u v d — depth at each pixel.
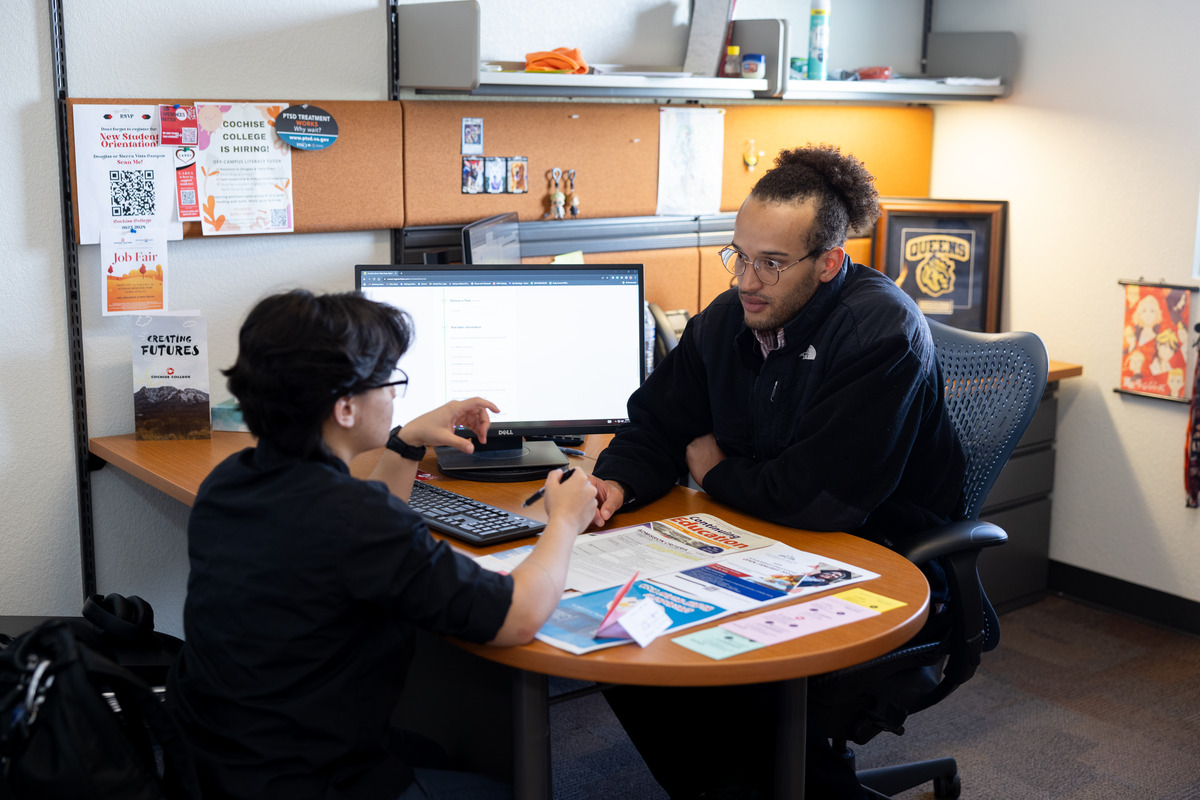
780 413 1.71
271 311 1.16
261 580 1.13
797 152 1.67
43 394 2.05
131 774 1.05
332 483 1.14
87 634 1.62
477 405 1.62
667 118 2.77
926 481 1.75
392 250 2.44
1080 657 2.79
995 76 3.13
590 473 1.82
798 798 1.46
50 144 1.98
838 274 1.67
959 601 1.65
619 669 1.14
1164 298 2.83
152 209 2.07
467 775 1.37
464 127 2.43
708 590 1.34
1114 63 2.89
